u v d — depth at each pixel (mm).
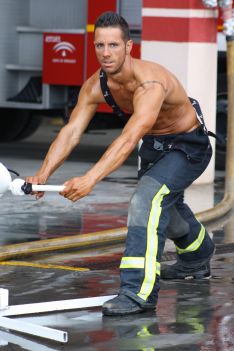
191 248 12938
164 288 12648
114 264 14234
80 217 17875
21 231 16453
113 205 19234
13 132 29156
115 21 10914
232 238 16297
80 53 24891
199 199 20109
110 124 26578
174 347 10102
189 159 11719
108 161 10719
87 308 11539
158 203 11438
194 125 11852
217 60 24188
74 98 25672
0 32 25953
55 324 10875
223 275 13484
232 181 19438
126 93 11312
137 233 11328
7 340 10305
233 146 19641
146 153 11930
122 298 11281
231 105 20062
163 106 11477
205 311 11516
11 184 10578
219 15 23219
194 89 22109
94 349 10016
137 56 24312
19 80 26391
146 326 10852
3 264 14062
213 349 10047
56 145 11664
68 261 14398
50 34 25297
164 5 22109
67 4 25453
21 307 11133
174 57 22109
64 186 10648
